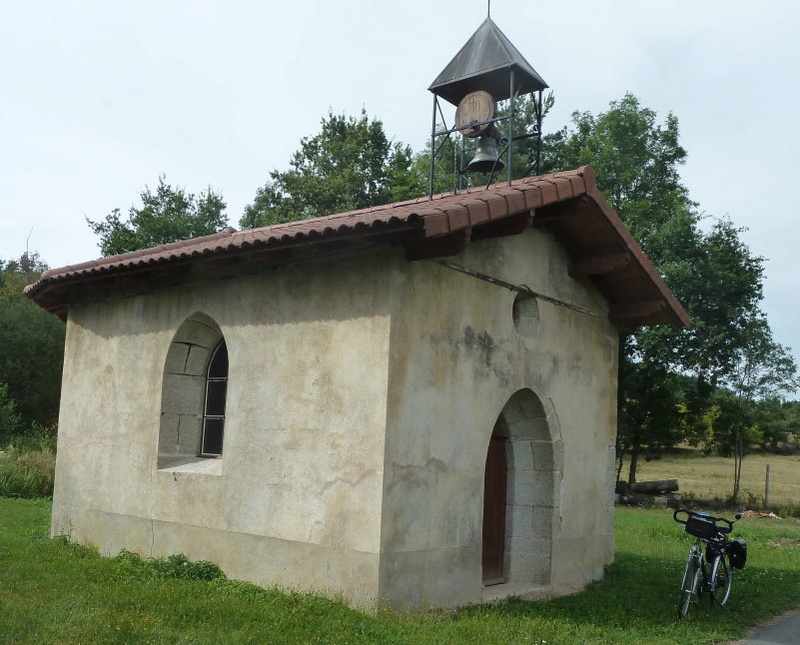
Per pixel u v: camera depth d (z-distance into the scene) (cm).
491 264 816
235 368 798
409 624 628
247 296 802
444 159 2628
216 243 800
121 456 905
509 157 884
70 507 959
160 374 879
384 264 699
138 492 874
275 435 754
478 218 672
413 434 703
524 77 966
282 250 736
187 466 853
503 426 921
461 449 757
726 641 714
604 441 1015
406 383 698
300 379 743
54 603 609
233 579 757
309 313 747
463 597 748
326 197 3234
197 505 809
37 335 2892
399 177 3014
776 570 1128
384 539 665
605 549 1007
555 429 908
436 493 724
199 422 898
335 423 709
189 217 3634
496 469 912
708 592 856
